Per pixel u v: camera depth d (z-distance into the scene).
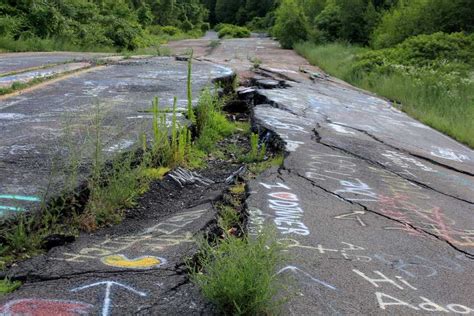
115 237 3.74
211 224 4.06
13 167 4.70
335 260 3.67
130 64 13.99
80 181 4.31
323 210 4.75
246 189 5.16
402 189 5.86
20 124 6.45
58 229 3.72
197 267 3.36
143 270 3.20
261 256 2.90
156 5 48.25
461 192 6.12
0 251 3.30
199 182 5.46
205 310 2.80
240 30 44.44
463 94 12.98
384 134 9.15
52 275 3.10
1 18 19.53
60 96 8.54
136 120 6.81
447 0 19.66
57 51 19.58
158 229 3.91
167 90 9.67
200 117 7.70
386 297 3.21
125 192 4.31
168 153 5.57
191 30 50.31
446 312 3.11
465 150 9.18
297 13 27.44
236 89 12.14
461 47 16.91
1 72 11.06
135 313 2.75
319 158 6.63
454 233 4.56
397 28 20.94
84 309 2.76
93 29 22.95
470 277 3.65
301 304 3.01
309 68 18.61
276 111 9.51
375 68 16.73
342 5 26.67
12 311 2.71
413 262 3.81
